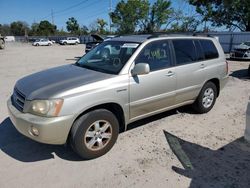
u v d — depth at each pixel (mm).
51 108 3369
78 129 3580
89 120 3652
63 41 55031
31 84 3865
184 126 5070
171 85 4734
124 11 45969
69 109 3438
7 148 4184
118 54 4441
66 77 3965
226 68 6051
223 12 32625
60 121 3389
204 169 3627
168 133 4742
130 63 4145
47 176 3455
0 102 6703
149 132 4770
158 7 45562
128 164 3732
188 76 5043
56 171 3566
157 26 46500
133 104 4188
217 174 3516
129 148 4176
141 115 4438
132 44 4445
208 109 5816
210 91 5762
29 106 3500
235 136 4652
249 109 3432
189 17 36062
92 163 3760
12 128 4930
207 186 3268
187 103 5336
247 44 18141
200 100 5531
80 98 3518
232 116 5656
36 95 3496
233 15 32125
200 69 5312
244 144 4352
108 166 3684
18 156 3945
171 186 3260
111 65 4281
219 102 6707
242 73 11555
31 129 3422
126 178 3414
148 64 4293
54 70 4527
